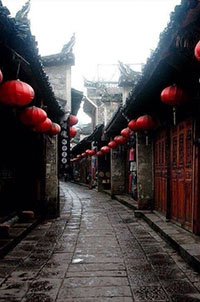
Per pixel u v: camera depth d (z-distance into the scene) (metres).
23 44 5.95
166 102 7.78
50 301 5.03
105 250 8.21
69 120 14.85
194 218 8.56
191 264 6.65
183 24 5.36
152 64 7.74
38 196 13.30
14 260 7.31
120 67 18.14
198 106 8.01
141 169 13.95
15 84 6.42
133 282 5.84
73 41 15.46
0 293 5.37
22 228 10.09
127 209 16.55
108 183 29.09
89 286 5.67
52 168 13.84
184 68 6.97
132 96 10.63
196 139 8.27
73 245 8.77
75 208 17.45
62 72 15.46
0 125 9.92
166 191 11.37
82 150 40.66
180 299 5.05
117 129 19.53
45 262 7.16
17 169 12.09
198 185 8.37
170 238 8.43
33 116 8.41
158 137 12.98
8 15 5.00
